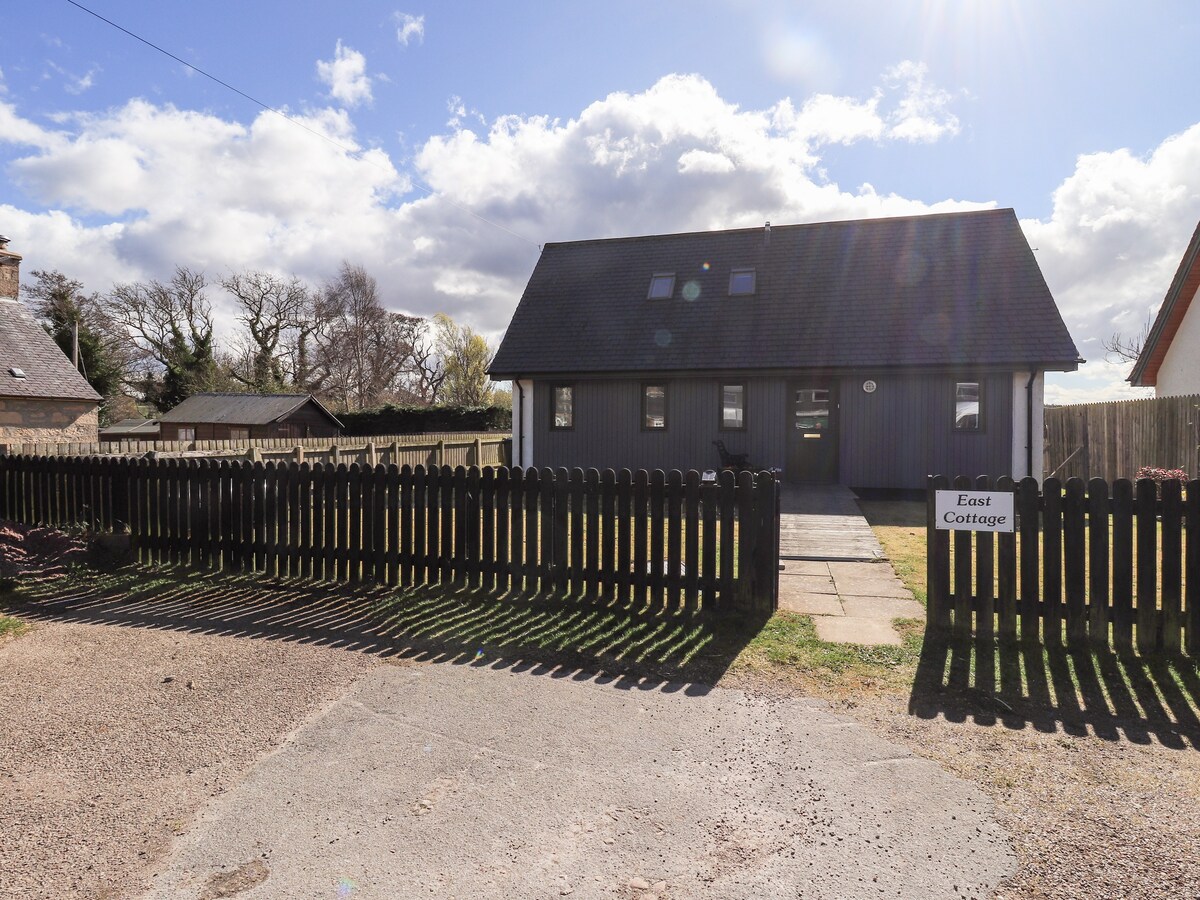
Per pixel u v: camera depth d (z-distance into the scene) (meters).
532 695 4.11
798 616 5.55
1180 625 4.62
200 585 6.65
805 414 15.10
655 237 19.06
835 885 2.47
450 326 56.38
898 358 14.01
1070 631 4.77
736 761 3.33
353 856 2.66
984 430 13.92
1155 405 11.59
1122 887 2.42
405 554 6.52
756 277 16.83
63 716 3.87
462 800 3.03
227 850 2.70
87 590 6.55
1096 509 4.70
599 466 16.44
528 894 2.44
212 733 3.66
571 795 3.06
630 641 5.02
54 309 41.97
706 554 5.62
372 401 54.94
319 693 4.16
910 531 9.77
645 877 2.53
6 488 8.80
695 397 15.75
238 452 13.20
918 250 16.11
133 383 48.03
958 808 2.92
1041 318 13.82
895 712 3.84
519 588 6.15
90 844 2.75
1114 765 3.25
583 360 16.27
